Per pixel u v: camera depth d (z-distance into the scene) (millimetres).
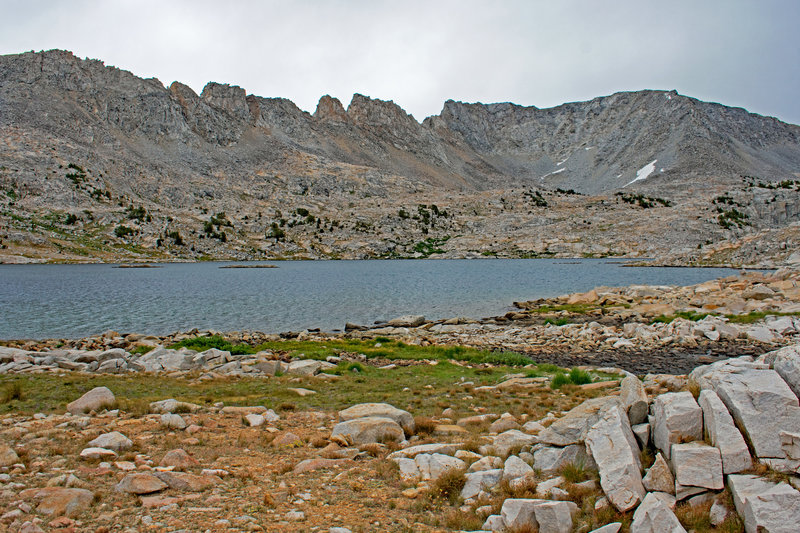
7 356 29453
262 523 9195
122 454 12867
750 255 169250
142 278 127688
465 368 29984
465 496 10555
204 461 12648
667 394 11438
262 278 131625
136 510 9539
